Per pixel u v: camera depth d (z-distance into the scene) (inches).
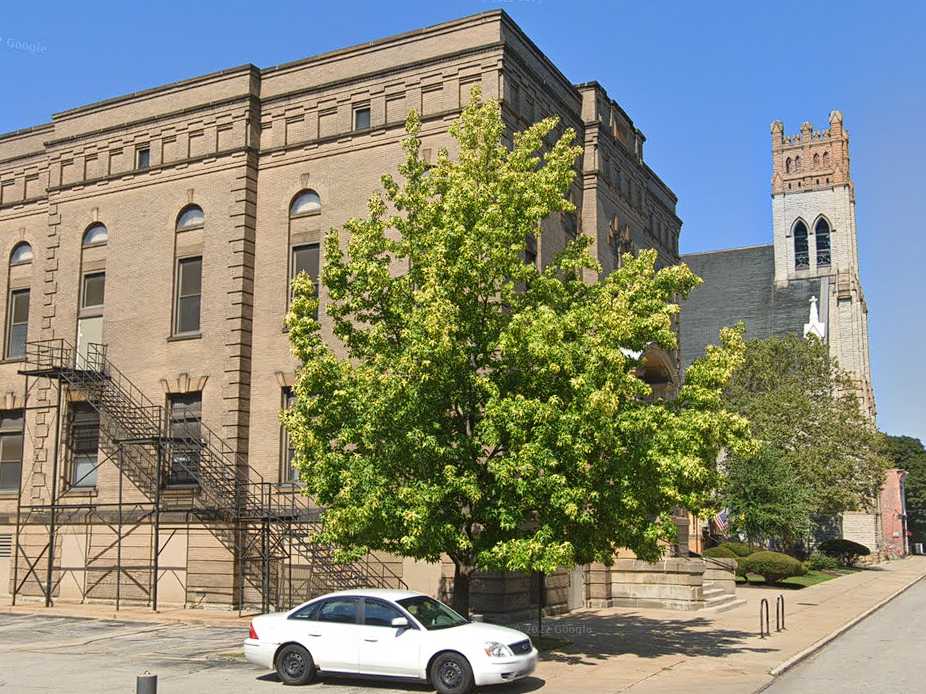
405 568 1016.2
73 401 1264.8
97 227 1305.4
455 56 1107.3
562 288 813.2
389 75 1143.6
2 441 1330.0
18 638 885.8
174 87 1266.0
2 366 1344.7
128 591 1168.8
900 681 692.7
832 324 3560.5
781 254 3727.9
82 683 639.1
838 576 2130.9
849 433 2268.7
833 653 859.4
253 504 1110.4
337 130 1169.4
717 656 796.0
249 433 1152.8
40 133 1391.5
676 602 1181.7
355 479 719.7
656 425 735.1
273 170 1198.9
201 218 1224.8
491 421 722.2
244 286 1171.9
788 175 3789.4
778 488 1865.2
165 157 1261.1
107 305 1266.0
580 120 1311.5
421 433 709.9
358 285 794.8
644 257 831.7
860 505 2305.6
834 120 3764.8
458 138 855.7
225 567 1115.3
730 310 3710.6
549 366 713.6
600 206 1312.7
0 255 1390.3
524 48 1162.0
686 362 3604.8
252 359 1168.2
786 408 2226.9
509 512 724.0
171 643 847.7
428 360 705.6
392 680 642.8
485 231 770.2
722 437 756.6
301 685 642.2
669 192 1654.8
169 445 1144.2
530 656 627.5
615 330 734.5
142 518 1106.7
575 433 708.0
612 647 843.4
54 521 1198.9
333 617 648.4
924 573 2386.8
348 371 766.5
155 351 1216.8
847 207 3688.5
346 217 1140.5
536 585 1072.2
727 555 1793.8
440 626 637.3
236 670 703.1
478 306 781.9
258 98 1221.1
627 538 742.5
